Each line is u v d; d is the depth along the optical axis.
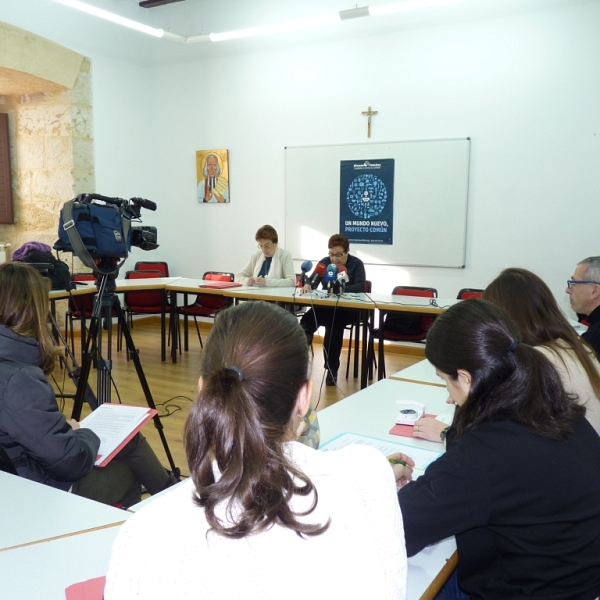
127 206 2.49
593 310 2.51
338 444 1.55
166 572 0.56
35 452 1.45
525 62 4.57
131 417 1.77
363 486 0.65
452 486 0.95
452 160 4.92
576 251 4.57
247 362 0.64
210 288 4.54
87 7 4.35
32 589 0.92
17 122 5.56
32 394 1.46
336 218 5.48
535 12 4.49
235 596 0.55
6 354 1.51
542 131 4.58
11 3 4.73
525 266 4.76
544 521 0.97
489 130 4.77
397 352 5.43
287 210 5.70
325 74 5.38
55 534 1.09
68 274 4.09
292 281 4.73
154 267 5.96
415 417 1.72
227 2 5.70
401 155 5.11
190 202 6.27
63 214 2.24
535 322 1.48
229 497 0.57
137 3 5.94
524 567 0.99
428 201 5.05
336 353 4.43
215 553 0.56
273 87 5.65
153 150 6.40
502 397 1.02
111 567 0.58
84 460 1.50
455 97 4.86
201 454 0.60
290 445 0.65
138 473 1.91
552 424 1.00
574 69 4.41
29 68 4.76
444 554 1.07
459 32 4.78
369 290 4.79
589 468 1.00
